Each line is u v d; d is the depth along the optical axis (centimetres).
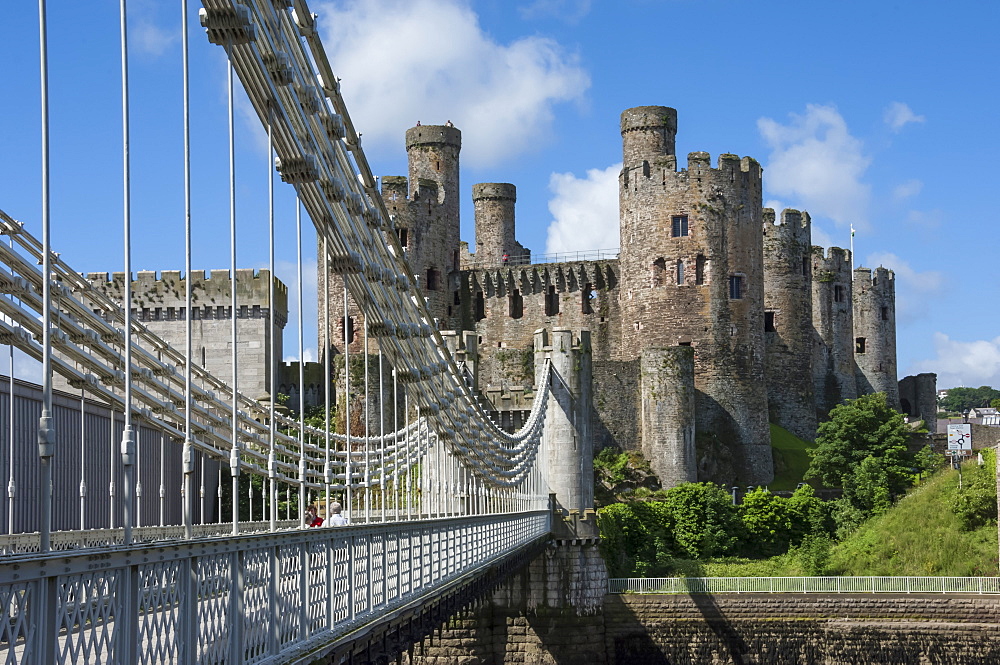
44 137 1079
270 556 1331
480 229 10519
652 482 7625
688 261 8375
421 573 2142
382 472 2433
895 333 11250
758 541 6294
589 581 5284
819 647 5116
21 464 2844
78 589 930
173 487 3634
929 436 7838
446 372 2828
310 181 1756
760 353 8488
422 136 9625
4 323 1667
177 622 1106
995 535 5572
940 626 5031
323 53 1848
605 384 7925
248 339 6812
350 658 1639
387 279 2227
